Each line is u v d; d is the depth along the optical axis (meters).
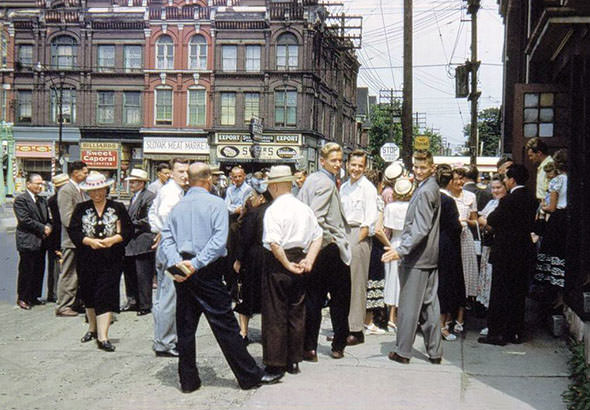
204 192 6.06
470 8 25.02
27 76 47.41
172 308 7.14
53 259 10.58
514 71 20.14
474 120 28.12
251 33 44.72
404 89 17.14
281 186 6.23
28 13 47.50
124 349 7.50
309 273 6.80
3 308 10.05
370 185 7.70
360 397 5.67
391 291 8.36
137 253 9.55
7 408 5.42
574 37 9.28
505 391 5.86
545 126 12.01
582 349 6.30
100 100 46.44
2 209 35.59
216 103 45.00
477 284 8.80
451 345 7.66
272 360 6.08
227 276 8.22
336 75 53.69
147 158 45.88
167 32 45.41
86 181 7.40
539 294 8.36
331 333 8.45
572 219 6.99
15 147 47.38
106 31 46.06
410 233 6.67
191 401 5.62
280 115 44.78
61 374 6.46
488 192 10.69
